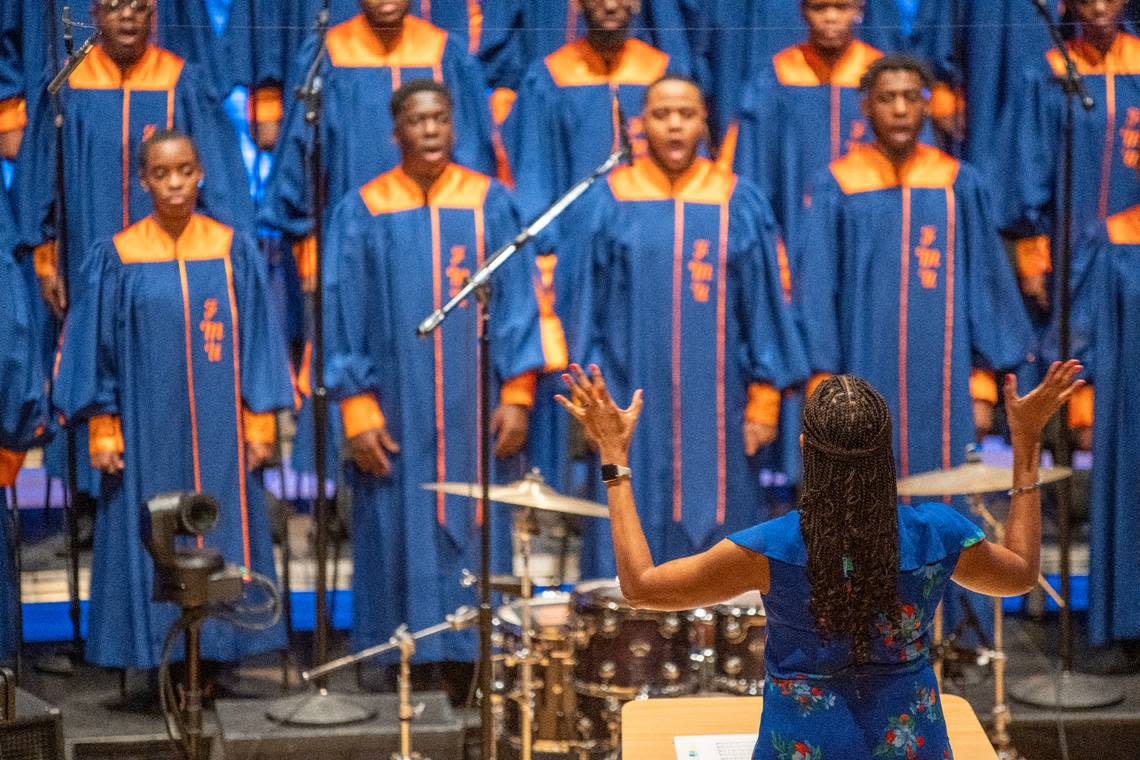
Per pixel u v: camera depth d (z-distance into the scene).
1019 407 9.41
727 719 10.96
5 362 17.27
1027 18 19.25
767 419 18.95
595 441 9.26
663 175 18.92
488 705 15.05
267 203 19.00
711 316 18.78
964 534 8.96
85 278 17.72
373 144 18.94
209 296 18.06
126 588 17.86
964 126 19.86
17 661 17.77
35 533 18.91
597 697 15.90
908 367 19.06
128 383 17.91
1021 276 19.69
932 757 8.81
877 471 8.66
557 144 19.58
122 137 17.80
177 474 18.05
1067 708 17.55
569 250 18.98
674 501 18.91
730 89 19.91
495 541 18.70
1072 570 20.28
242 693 18.14
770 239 18.94
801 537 8.78
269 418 18.52
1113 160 18.94
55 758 13.91
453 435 18.56
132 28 17.66
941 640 18.09
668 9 19.66
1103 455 18.89
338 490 19.38
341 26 19.02
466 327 18.48
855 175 19.23
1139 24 18.94
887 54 19.80
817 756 8.73
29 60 17.45
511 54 19.70
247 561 18.27
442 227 18.53
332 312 18.47
